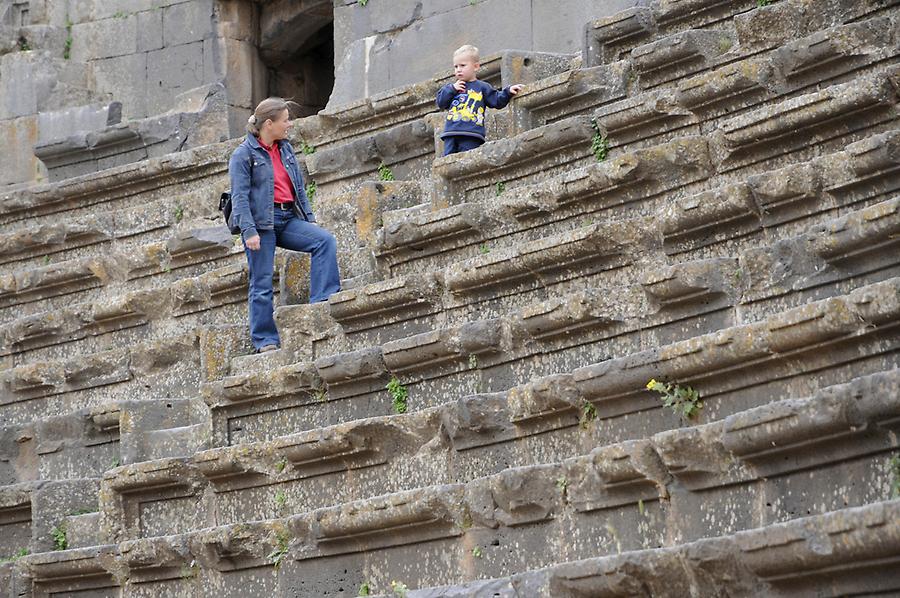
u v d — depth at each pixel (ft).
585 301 58.08
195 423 71.20
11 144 115.34
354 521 57.47
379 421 61.00
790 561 41.04
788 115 59.82
